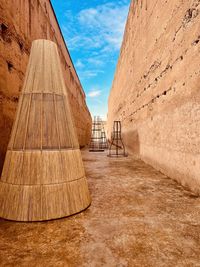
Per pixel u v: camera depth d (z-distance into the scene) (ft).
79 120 42.34
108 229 5.17
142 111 19.29
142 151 19.42
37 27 15.78
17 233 4.93
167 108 11.87
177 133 10.30
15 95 11.09
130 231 5.06
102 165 16.65
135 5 23.54
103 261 3.78
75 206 6.22
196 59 8.30
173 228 5.25
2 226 5.32
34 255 3.99
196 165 8.32
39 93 6.63
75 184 6.47
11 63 10.57
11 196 5.83
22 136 6.29
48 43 7.36
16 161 6.05
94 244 4.41
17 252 4.10
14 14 11.07
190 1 8.92
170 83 11.32
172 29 11.21
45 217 5.62
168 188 9.34
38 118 6.40
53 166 6.03
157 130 14.01
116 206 6.96
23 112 6.58
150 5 16.47
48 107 6.59
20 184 5.81
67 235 4.83
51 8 21.36
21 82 12.09
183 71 9.55
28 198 5.68
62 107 6.97
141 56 20.11
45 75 6.87
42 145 6.13
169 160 11.56
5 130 9.68
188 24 9.11
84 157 23.22
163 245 4.38
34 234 4.88
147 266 3.63
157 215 6.15
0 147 9.04
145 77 18.06
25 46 12.83
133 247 4.29
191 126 8.72
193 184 8.63
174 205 7.07
